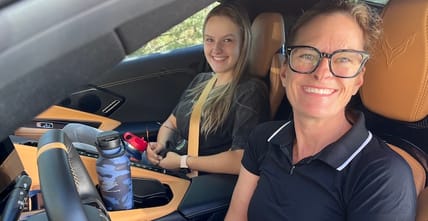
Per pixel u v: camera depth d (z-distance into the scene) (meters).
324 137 1.51
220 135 2.33
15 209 1.08
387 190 1.38
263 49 2.30
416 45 1.53
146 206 1.96
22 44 0.58
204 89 2.43
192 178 2.08
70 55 0.62
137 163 2.17
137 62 3.02
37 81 0.61
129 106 3.07
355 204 1.42
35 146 1.72
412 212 1.40
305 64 1.46
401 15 1.55
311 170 1.50
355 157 1.44
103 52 0.65
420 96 1.58
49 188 0.86
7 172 1.17
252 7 2.50
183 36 2.80
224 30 2.28
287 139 1.61
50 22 0.60
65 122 2.68
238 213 1.79
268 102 2.28
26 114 0.62
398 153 1.60
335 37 1.42
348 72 1.43
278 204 1.58
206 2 0.74
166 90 3.12
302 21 1.49
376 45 1.58
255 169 1.74
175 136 2.59
